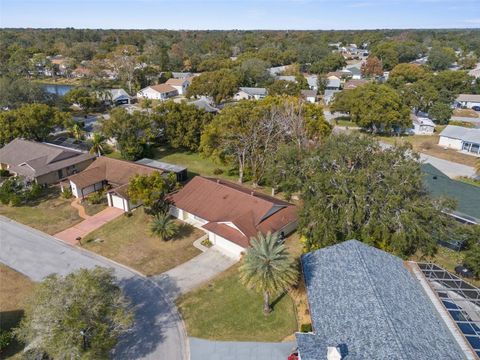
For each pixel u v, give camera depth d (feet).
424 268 99.25
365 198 112.98
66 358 72.79
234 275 112.06
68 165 184.24
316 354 72.54
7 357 83.92
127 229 139.33
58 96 328.29
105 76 466.70
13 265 118.01
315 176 121.29
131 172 170.71
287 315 96.02
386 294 82.99
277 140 168.14
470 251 107.04
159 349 86.74
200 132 214.28
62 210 155.43
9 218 148.97
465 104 356.79
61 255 123.95
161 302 101.96
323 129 183.11
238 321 94.68
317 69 534.78
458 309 84.38
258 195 140.15
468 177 191.62
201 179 150.00
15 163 185.68
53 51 638.12
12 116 219.00
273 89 343.05
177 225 141.08
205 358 84.07
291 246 126.11
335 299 84.69
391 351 69.00
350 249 97.55
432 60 510.58
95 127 225.97
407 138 264.11
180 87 420.77
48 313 73.87
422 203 110.42
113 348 86.63
